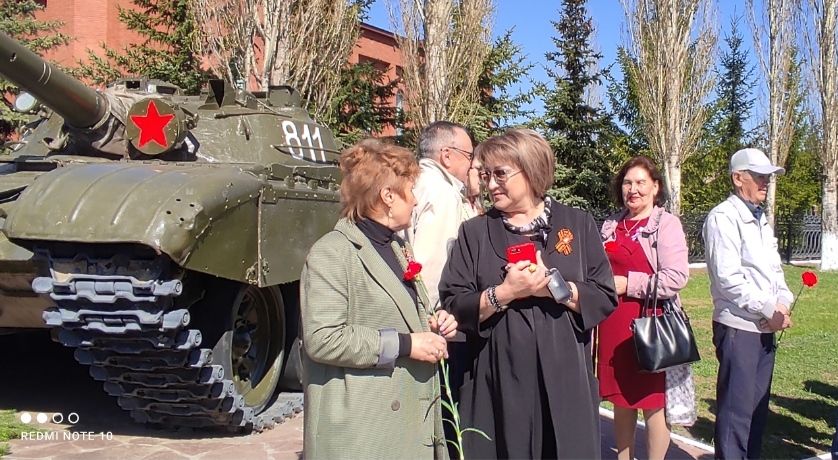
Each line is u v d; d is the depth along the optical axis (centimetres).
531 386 344
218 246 541
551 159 364
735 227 487
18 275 567
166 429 645
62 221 509
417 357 317
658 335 439
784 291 504
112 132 721
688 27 2294
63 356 912
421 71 1917
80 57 2019
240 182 577
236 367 648
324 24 1728
